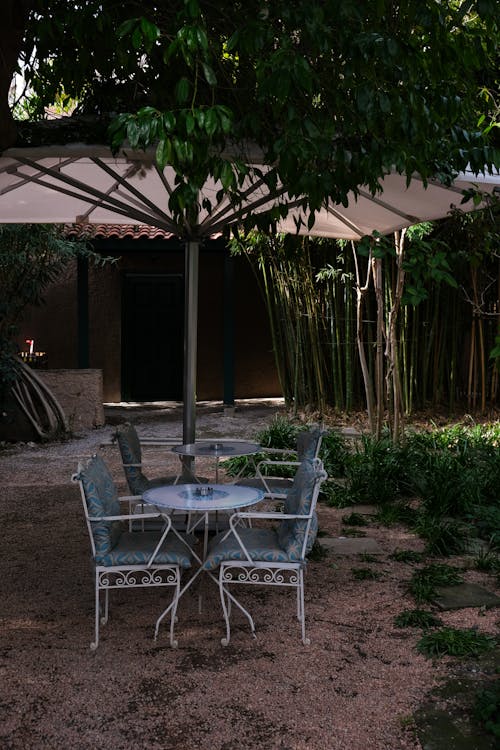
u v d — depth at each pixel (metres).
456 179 4.54
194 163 3.20
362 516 5.84
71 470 7.65
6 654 3.45
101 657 3.42
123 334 12.60
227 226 4.15
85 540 5.24
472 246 7.92
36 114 4.53
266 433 7.90
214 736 2.78
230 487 4.12
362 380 10.34
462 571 4.62
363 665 3.37
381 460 6.74
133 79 4.04
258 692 3.11
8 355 9.16
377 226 6.50
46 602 4.09
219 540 3.86
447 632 3.61
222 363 12.93
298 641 3.61
